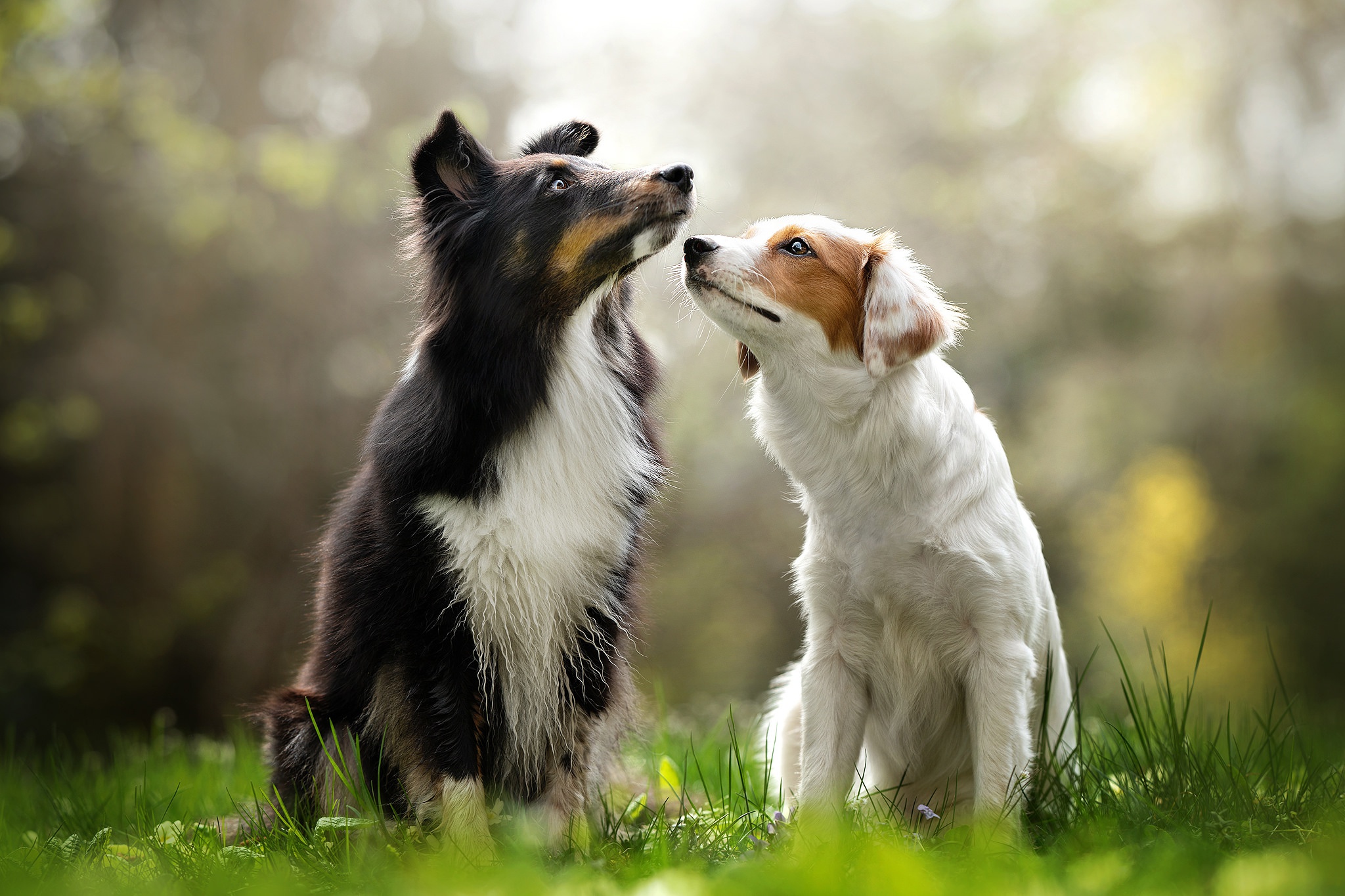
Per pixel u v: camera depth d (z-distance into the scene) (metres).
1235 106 18.64
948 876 2.66
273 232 14.41
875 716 3.88
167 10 15.72
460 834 3.58
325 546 4.19
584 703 3.97
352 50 16.59
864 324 3.53
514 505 3.77
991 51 18.70
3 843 3.93
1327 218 19.02
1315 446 18.36
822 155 17.77
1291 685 16.98
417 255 4.12
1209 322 19.05
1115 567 18.17
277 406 15.15
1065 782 4.01
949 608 3.59
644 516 4.18
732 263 3.64
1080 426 18.58
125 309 15.20
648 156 17.45
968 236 17.91
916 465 3.55
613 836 3.69
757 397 3.89
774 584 18.44
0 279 14.88
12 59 12.34
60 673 14.39
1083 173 18.36
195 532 15.62
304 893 2.86
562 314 3.91
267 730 4.24
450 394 3.78
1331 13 18.06
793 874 2.50
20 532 15.61
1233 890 2.46
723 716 6.07
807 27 18.30
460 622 3.76
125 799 4.64
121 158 14.41
